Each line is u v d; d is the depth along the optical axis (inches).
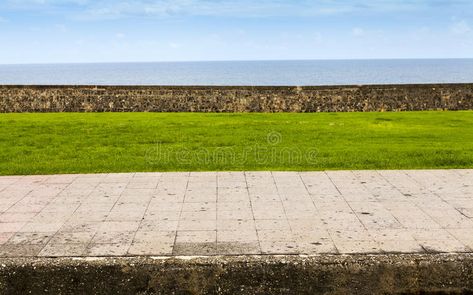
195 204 251.3
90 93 762.8
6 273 185.0
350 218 228.2
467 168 336.8
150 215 234.1
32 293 186.2
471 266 186.5
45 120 633.0
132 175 315.6
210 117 669.3
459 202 252.8
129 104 764.6
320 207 245.3
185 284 186.4
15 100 759.1
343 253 189.6
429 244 197.0
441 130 534.6
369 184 290.0
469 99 763.4
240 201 256.4
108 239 203.8
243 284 186.2
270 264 185.6
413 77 5693.9
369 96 757.9
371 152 394.6
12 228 217.5
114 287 186.2
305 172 321.4
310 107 757.9
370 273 186.2
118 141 459.8
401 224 219.6
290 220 225.6
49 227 218.2
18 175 321.7
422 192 272.4
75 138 480.7
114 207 247.0
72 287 186.2
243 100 759.1
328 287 186.5
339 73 7544.3
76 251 192.2
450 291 186.9
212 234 208.5
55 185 291.9
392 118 650.2
